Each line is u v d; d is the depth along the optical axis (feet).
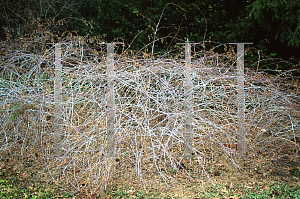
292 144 17.51
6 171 14.29
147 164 15.03
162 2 30.53
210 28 29.30
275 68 25.73
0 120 16.48
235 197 11.89
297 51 27.63
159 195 12.26
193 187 12.86
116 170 14.23
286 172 14.49
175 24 30.55
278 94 17.28
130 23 32.37
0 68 20.70
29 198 11.98
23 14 38.47
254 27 27.27
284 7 24.75
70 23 42.42
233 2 30.40
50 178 13.83
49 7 39.81
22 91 17.16
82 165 14.78
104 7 33.50
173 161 15.06
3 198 11.81
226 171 14.42
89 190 12.70
